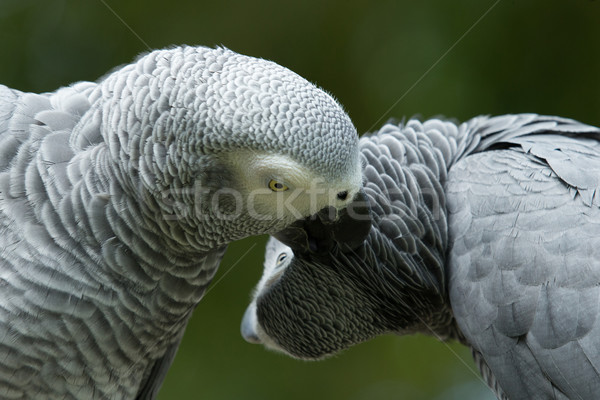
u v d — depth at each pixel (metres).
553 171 4.66
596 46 8.15
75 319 4.02
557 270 4.36
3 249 3.94
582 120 8.18
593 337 4.24
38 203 3.96
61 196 3.96
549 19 8.20
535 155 4.81
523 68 8.24
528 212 4.55
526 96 8.24
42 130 4.10
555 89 8.22
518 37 8.25
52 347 4.04
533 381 4.48
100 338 4.14
